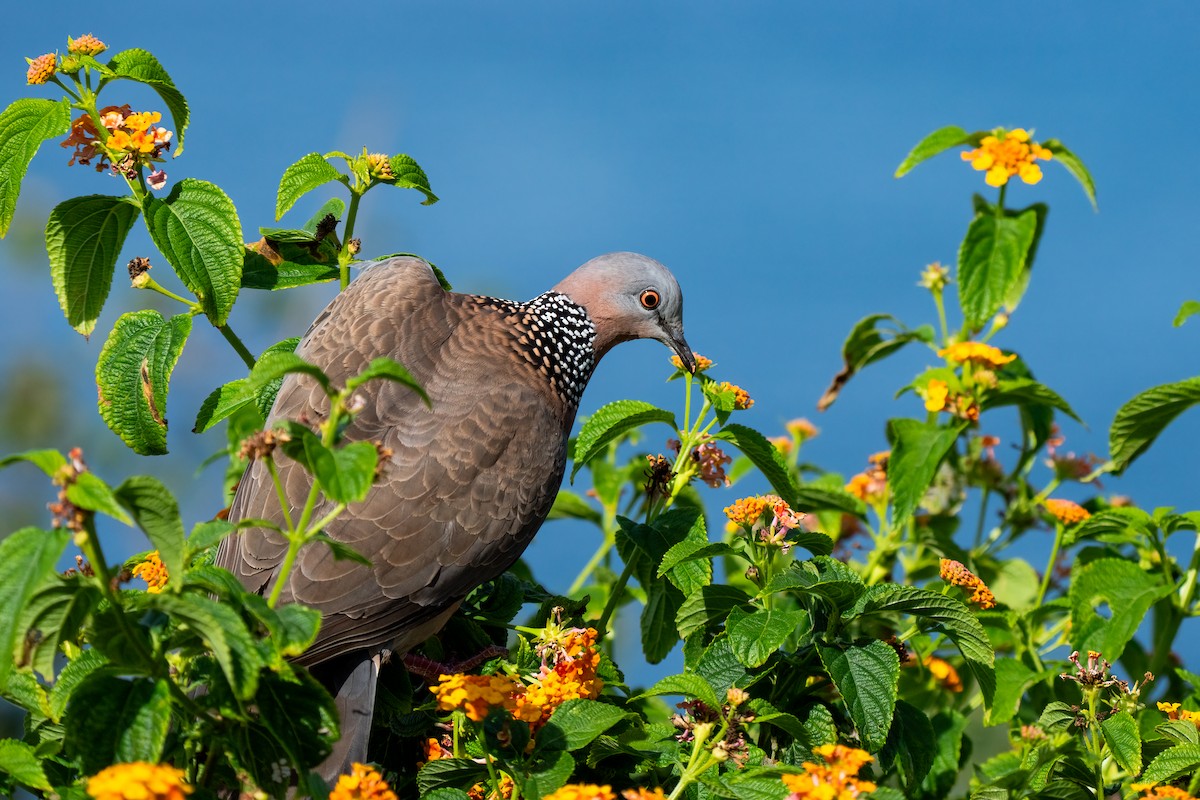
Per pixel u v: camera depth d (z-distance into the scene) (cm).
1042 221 1288
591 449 984
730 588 835
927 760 836
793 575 820
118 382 922
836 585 791
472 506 948
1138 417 1180
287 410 945
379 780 583
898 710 844
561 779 663
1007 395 1196
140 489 522
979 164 1223
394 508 922
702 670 818
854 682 784
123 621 547
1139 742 788
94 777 500
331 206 1064
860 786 605
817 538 874
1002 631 1090
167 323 937
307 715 584
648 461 1002
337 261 1049
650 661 1009
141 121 903
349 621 889
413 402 969
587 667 734
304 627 552
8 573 507
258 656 533
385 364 562
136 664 564
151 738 545
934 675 1080
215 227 913
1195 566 1070
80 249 926
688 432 993
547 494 1001
